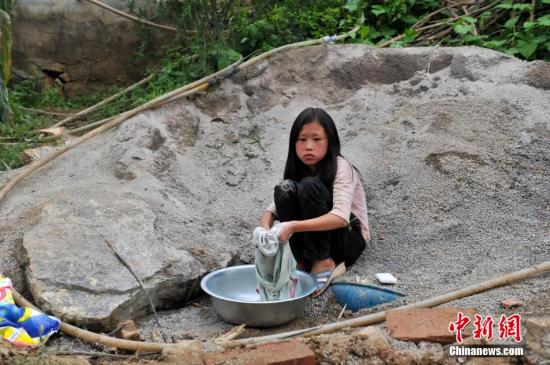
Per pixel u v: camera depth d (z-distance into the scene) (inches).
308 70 210.1
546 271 128.1
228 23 237.6
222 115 201.6
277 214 142.8
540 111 178.2
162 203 158.7
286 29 236.7
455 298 121.6
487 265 135.1
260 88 208.2
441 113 180.9
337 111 198.4
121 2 262.8
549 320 104.5
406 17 244.1
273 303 120.7
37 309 121.7
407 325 111.0
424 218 155.1
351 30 233.8
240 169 183.2
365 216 147.1
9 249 139.6
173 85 225.3
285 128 195.2
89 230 139.9
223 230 160.7
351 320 117.5
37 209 151.6
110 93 254.2
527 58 216.1
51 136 204.5
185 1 227.3
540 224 146.9
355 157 176.6
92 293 123.7
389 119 187.5
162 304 135.1
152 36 257.0
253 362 102.5
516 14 233.9
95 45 262.5
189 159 185.8
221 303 124.2
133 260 133.6
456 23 235.5
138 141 177.9
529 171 162.4
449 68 199.5
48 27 260.4
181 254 139.8
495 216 150.9
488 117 177.9
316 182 134.3
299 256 143.6
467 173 162.4
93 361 110.5
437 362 104.3
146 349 112.5
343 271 142.3
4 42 194.4
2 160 186.4
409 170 167.5
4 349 107.3
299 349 105.8
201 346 110.2
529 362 102.4
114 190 159.2
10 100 239.3
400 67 204.4
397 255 146.9
